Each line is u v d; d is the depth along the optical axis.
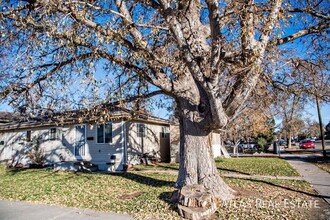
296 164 16.86
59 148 18.05
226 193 7.20
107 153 16.28
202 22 8.80
